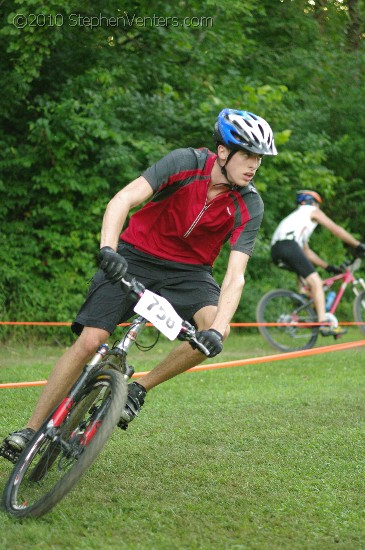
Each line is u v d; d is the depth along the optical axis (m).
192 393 9.88
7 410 8.60
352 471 6.51
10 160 15.59
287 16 22.34
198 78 17.94
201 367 10.98
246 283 17.89
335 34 23.56
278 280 18.22
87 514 5.24
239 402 9.33
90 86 16.19
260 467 6.56
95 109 15.70
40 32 14.89
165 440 7.42
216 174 5.74
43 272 15.91
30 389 9.96
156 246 6.02
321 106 20.23
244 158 5.61
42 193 16.08
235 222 5.89
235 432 7.78
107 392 5.18
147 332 15.81
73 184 15.52
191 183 5.76
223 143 5.63
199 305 6.07
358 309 15.48
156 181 5.63
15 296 15.20
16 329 14.95
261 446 7.27
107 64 16.56
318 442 7.41
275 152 5.62
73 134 15.50
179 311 6.09
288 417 8.52
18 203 15.89
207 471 6.41
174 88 18.09
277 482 6.15
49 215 15.89
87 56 16.55
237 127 5.55
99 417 5.07
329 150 19.44
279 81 20.16
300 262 14.45
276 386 10.52
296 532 5.05
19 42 14.94
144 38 17.30
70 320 15.26
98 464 6.53
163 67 17.42
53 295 15.45
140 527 5.05
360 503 5.68
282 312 14.70
